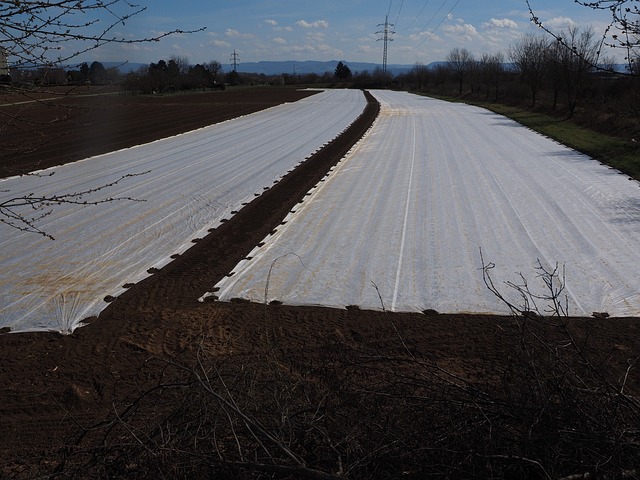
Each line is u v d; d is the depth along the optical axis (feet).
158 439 11.37
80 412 16.80
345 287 26.07
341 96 217.77
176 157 65.05
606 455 9.87
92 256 30.96
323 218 37.96
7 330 22.53
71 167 58.75
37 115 98.89
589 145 63.87
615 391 10.72
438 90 243.81
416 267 28.40
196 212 39.96
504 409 11.07
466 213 37.96
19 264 29.89
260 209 40.68
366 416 11.20
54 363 19.83
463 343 20.47
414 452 10.12
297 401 12.04
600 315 22.59
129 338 21.48
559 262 28.43
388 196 43.60
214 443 10.12
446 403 11.35
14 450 14.99
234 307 24.12
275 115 126.93
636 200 39.58
